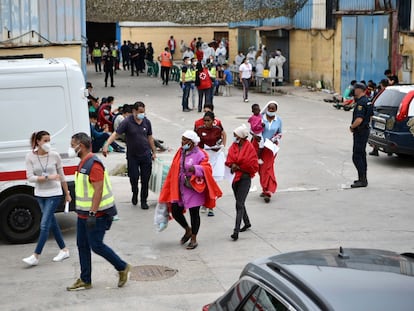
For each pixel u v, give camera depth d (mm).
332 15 32906
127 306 8070
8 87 10836
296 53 37562
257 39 42500
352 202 13320
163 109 28594
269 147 13117
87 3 30406
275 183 13367
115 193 14195
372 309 3756
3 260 10047
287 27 37281
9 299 8383
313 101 31594
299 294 3969
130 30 51781
